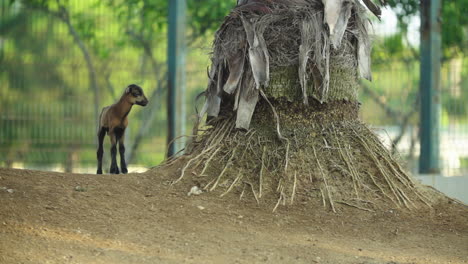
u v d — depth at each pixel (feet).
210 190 39.70
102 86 62.34
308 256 30.83
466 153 61.46
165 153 57.47
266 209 38.22
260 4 43.83
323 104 43.11
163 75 61.21
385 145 46.26
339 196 40.04
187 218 35.37
